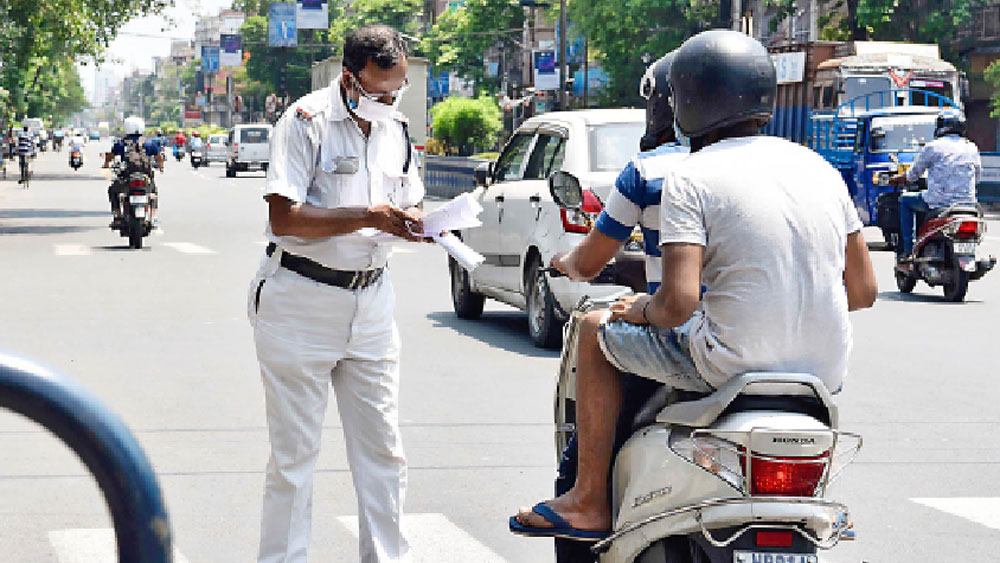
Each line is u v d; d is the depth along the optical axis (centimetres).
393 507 435
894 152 2228
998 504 602
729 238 331
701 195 334
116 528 125
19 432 712
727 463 322
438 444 709
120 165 1967
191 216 2848
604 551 368
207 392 842
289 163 405
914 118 2256
